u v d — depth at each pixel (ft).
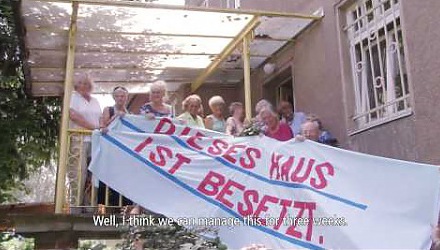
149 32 23.12
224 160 17.06
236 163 17.06
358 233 15.75
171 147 17.07
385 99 20.49
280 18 23.90
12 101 32.42
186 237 14.93
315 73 25.02
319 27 24.73
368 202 16.14
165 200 16.42
